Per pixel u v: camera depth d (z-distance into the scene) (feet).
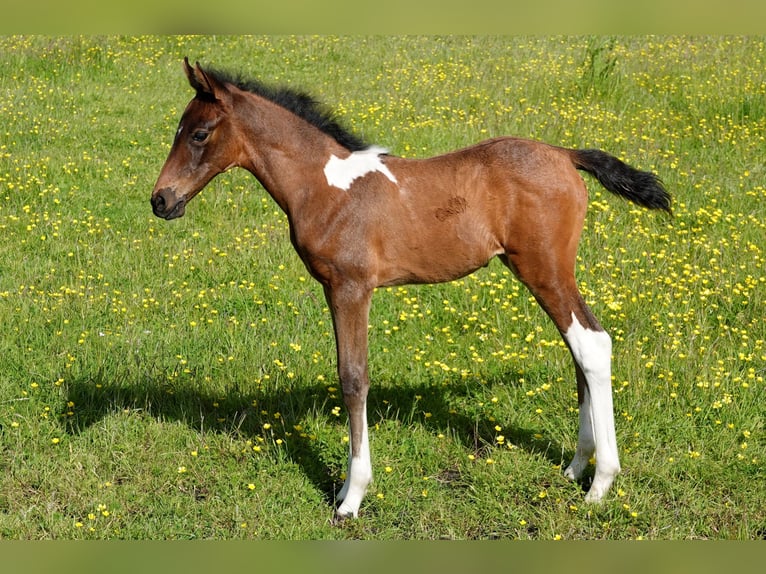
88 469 19.17
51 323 25.08
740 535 16.90
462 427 20.67
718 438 19.79
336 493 18.67
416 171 17.47
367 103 43.68
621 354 22.71
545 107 42.16
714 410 20.65
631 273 26.89
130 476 19.16
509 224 17.15
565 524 17.37
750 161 36.17
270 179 17.65
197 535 17.43
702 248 28.14
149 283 27.89
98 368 22.88
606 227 29.81
